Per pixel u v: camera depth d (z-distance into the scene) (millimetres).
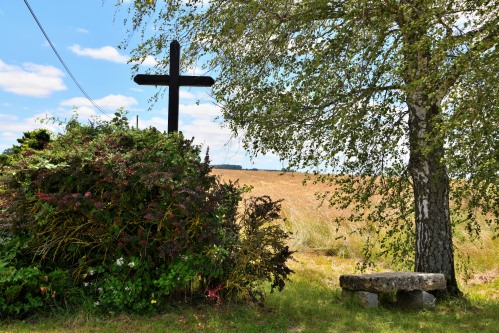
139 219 5633
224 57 7355
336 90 6527
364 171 7453
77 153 5738
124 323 5098
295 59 6711
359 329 5414
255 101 6871
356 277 6734
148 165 5598
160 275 5594
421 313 6418
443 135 5527
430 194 7293
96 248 5719
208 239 5598
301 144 7273
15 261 5547
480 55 5078
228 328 5090
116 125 6789
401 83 6598
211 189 6074
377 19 6418
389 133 7164
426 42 5598
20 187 5719
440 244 7285
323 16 6570
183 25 7027
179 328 5000
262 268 5887
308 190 18344
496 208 7117
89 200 5371
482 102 4965
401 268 9406
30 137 10484
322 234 11578
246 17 6777
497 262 10117
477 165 5547
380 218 7926
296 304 6359
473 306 6887
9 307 5145
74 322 5023
